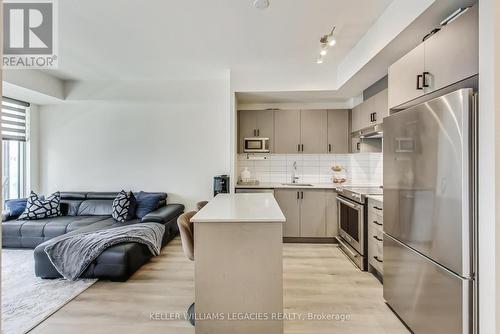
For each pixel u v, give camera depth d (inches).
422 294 71.7
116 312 88.5
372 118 136.3
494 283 53.9
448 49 64.9
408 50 100.4
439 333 65.5
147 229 133.3
